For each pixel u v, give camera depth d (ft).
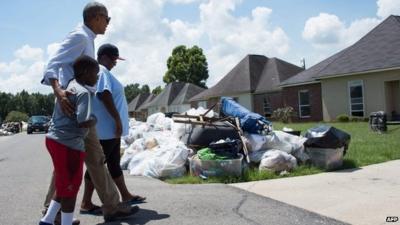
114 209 15.60
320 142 25.85
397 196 18.15
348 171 25.11
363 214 15.70
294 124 83.97
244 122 27.66
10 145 67.82
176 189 21.29
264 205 17.53
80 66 13.62
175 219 15.66
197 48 255.91
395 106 77.41
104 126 17.03
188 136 28.63
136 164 28.25
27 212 17.16
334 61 86.69
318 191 19.89
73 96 13.03
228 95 123.65
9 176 27.78
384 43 79.71
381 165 26.76
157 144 30.96
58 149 13.10
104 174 15.33
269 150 26.48
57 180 13.21
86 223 15.42
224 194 19.84
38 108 372.38
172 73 256.52
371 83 78.48
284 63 120.47
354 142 39.29
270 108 112.57
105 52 17.72
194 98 142.51
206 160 23.82
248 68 123.13
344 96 83.56
